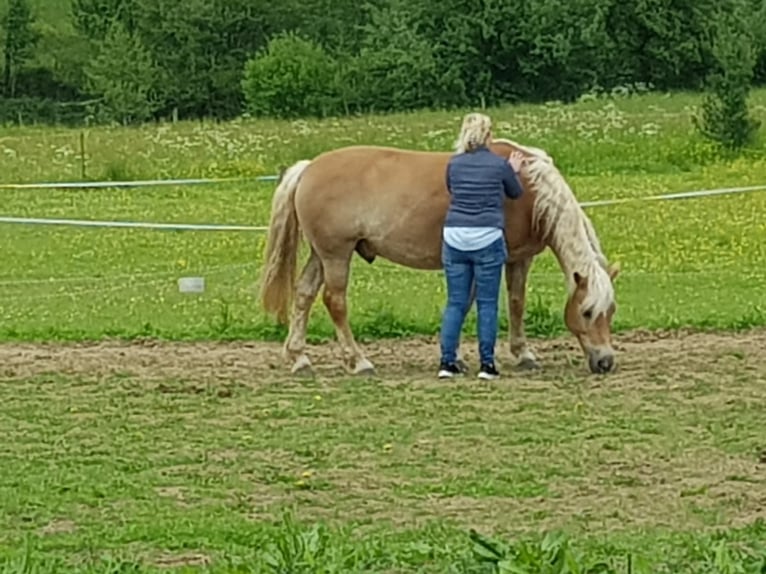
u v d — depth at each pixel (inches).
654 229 901.8
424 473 347.6
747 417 406.6
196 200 1111.0
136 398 442.0
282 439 384.8
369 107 2260.1
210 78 2613.2
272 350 537.0
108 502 322.7
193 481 341.4
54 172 1274.6
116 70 2588.6
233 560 259.4
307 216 483.5
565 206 475.5
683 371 478.6
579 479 340.8
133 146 1406.3
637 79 2358.5
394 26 2324.1
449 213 468.1
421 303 631.2
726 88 1396.4
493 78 2342.5
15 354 527.2
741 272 737.6
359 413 417.7
